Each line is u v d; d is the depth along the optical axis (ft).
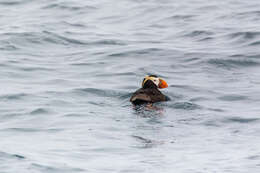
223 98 61.52
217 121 53.01
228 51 78.79
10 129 49.80
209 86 65.77
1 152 42.86
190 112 56.08
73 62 76.48
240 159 42.01
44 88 64.39
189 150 44.65
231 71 71.51
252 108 57.67
